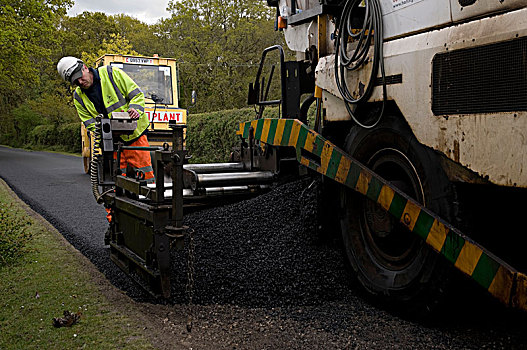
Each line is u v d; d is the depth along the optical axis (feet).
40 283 13.98
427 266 10.29
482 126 8.84
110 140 15.30
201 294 12.55
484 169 8.85
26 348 9.78
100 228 23.26
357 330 10.46
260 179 18.21
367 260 12.30
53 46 132.77
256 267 13.55
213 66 101.50
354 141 12.73
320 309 11.68
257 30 100.68
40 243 18.97
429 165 10.28
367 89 11.48
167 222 12.01
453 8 9.39
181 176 11.44
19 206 28.02
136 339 10.03
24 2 89.76
